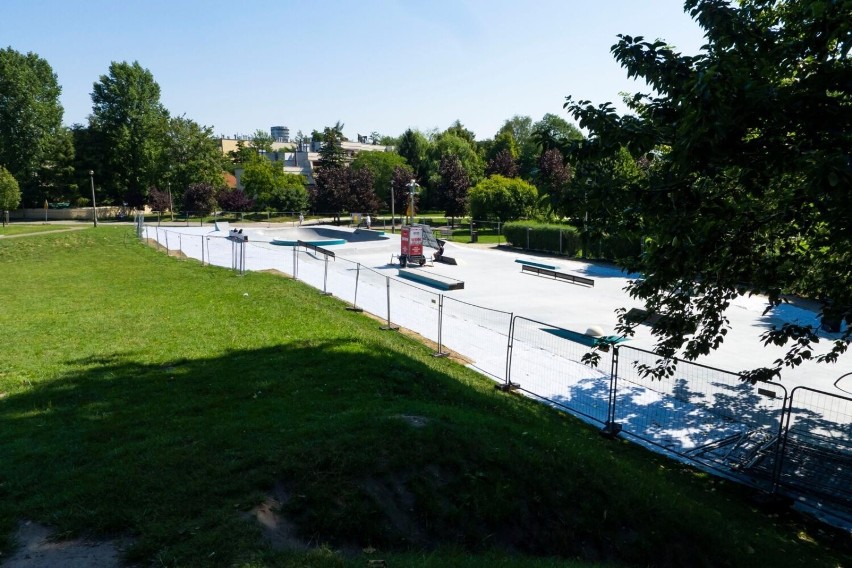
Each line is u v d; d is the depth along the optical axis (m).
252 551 4.37
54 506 4.97
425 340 13.96
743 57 6.17
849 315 7.16
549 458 6.36
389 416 6.77
